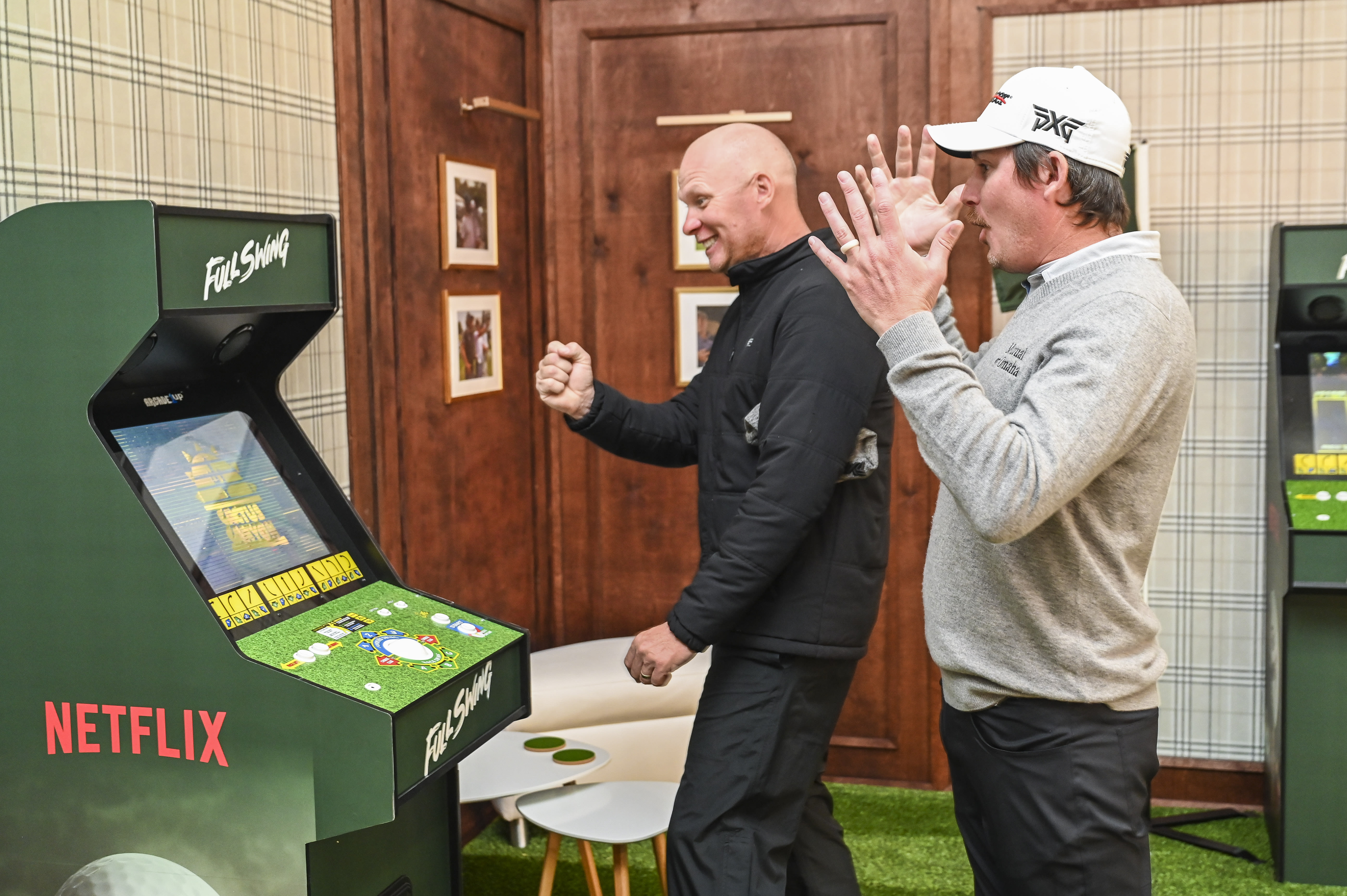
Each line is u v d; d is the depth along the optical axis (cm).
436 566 296
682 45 343
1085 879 155
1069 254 155
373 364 262
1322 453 282
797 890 227
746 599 192
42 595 150
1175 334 145
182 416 170
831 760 350
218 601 151
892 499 338
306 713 142
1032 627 153
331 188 249
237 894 147
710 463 217
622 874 219
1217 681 327
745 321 215
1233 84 312
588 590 363
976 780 165
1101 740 154
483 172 315
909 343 142
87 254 142
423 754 148
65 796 152
